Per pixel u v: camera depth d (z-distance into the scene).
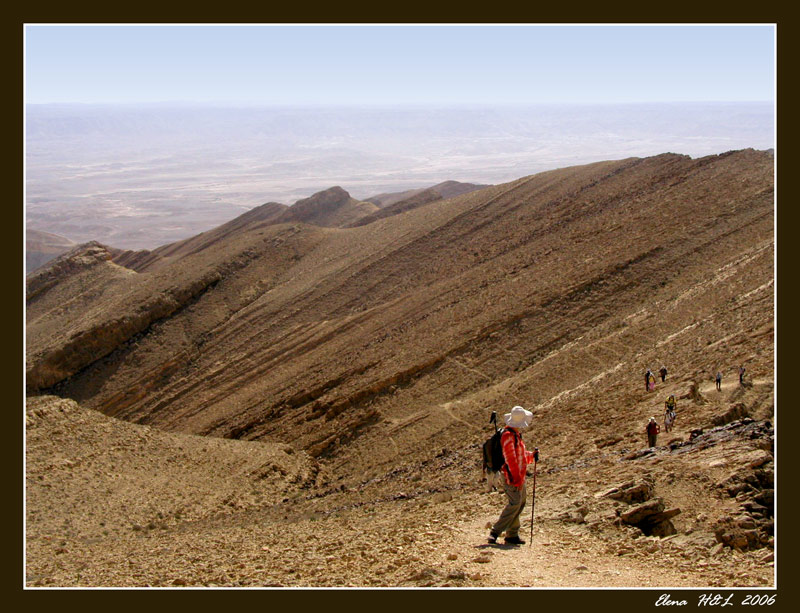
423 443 38.91
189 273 94.69
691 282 50.75
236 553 13.58
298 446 45.47
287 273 97.06
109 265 112.56
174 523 23.78
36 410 31.02
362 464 38.84
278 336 77.06
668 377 29.53
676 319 42.69
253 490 30.20
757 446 14.05
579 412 29.17
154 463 30.41
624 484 12.80
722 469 13.02
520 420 10.85
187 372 76.00
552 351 49.03
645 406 25.17
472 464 25.23
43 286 109.75
